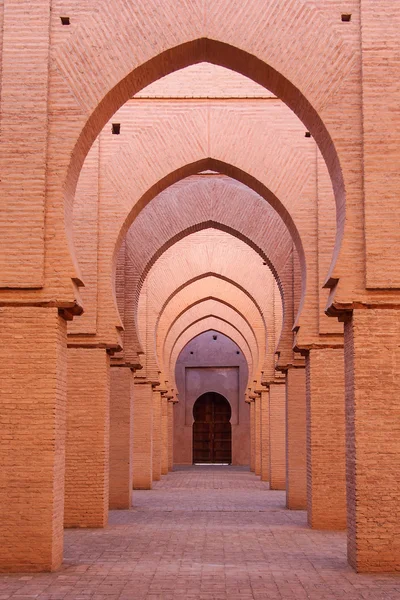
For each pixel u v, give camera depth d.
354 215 9.44
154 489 21.17
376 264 9.25
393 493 9.05
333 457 12.91
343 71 9.58
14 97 9.41
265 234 16.08
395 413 9.15
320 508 12.88
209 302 27.14
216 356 34.88
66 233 9.34
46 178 9.37
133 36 9.62
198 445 35.44
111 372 16.06
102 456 12.91
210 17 9.67
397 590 8.11
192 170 13.75
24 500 8.99
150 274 21.11
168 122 13.40
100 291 13.02
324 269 13.01
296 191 13.27
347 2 9.63
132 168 13.26
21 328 9.18
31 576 8.77
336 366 12.98
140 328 21.11
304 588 8.25
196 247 21.27
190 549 10.77
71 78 9.53
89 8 9.63
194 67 13.45
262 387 23.91
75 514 12.87
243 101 13.46
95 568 9.31
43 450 9.04
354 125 9.53
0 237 9.22
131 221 13.52
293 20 9.65
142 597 7.84
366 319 9.27
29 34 9.52
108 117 10.01
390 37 9.50
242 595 7.94
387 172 9.36
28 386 9.10
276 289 20.81
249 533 12.37
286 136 13.39
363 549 9.02
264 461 24.53
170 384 29.33
